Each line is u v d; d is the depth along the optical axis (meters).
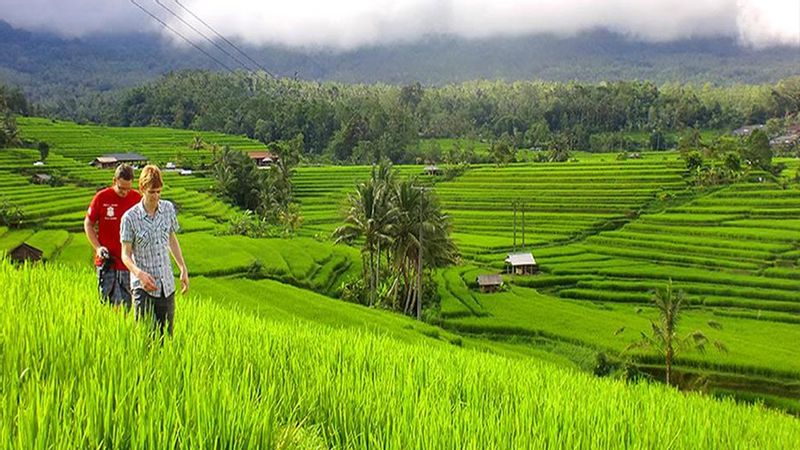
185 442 3.74
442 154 162.00
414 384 8.12
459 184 117.69
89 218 8.56
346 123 174.00
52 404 3.87
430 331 34.75
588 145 194.00
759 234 77.38
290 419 5.06
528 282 63.66
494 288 59.81
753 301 56.22
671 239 79.06
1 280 10.01
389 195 51.09
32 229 58.03
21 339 5.57
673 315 36.03
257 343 9.03
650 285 60.94
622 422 8.65
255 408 4.55
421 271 49.12
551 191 108.56
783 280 60.91
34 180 87.88
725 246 74.88
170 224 7.66
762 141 115.94
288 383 6.43
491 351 35.84
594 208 97.75
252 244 61.56
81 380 4.63
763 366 38.28
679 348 36.19
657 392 16.39
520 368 14.75
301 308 33.59
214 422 4.14
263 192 99.31
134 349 5.96
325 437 5.26
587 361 39.22
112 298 8.60
